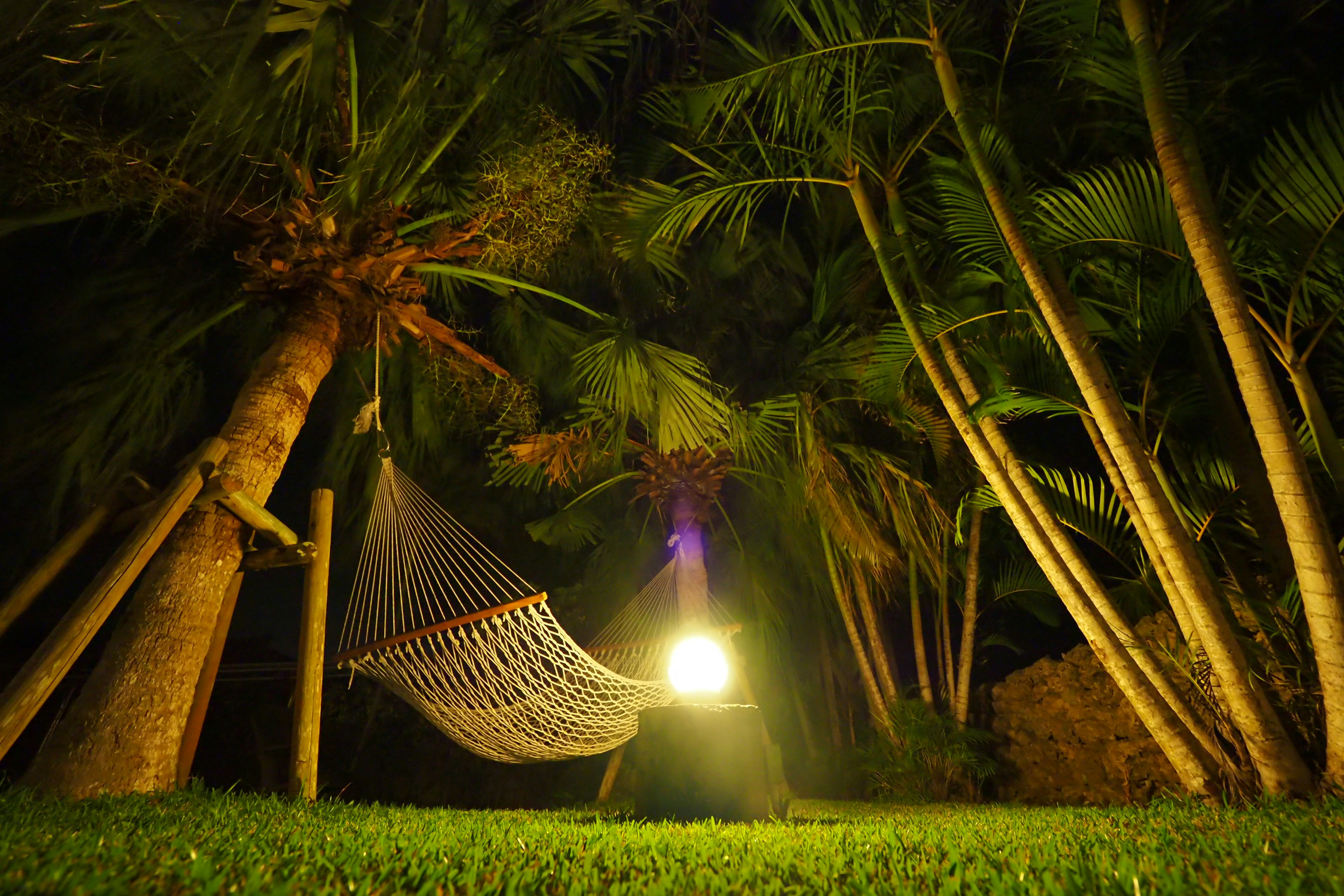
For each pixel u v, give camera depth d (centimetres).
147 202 427
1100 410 328
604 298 716
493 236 467
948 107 381
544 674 378
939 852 176
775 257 690
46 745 288
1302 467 285
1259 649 343
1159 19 368
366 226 416
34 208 404
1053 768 547
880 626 745
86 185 388
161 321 498
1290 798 283
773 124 463
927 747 573
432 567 424
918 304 440
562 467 617
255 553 350
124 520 317
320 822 233
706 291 711
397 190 453
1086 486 449
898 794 559
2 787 273
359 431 422
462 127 498
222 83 344
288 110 375
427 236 507
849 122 436
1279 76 405
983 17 467
